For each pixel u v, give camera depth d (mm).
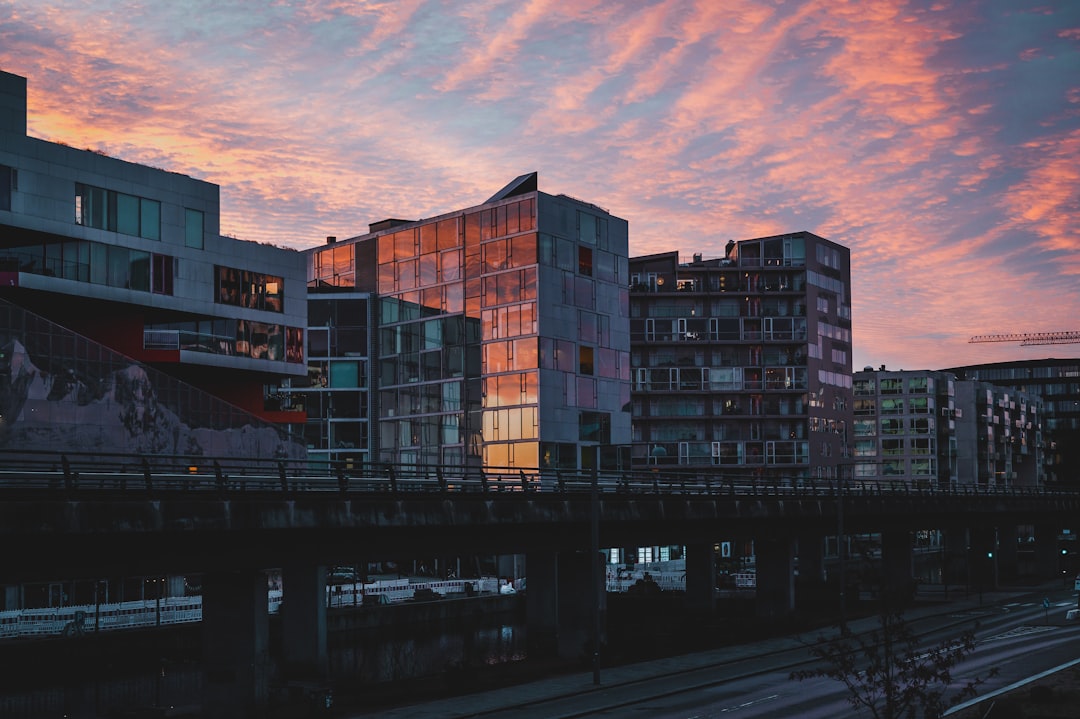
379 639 79938
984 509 113938
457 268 109812
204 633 44219
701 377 150250
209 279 77938
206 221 78000
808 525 87188
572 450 103812
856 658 61344
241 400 85938
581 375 105750
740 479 80938
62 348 54938
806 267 153750
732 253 162125
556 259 104125
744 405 151250
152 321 77938
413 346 114062
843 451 161125
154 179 74500
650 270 152625
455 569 113062
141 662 65938
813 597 96375
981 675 53938
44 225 67562
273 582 95688
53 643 61344
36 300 70125
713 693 50594
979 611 90625
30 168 67062
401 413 114938
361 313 118375
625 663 62062
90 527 35094
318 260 126000
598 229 109625
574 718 44438
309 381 117250
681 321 150750
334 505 44625
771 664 60344
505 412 103250
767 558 83250
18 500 34156
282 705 46250
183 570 40812
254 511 40875
